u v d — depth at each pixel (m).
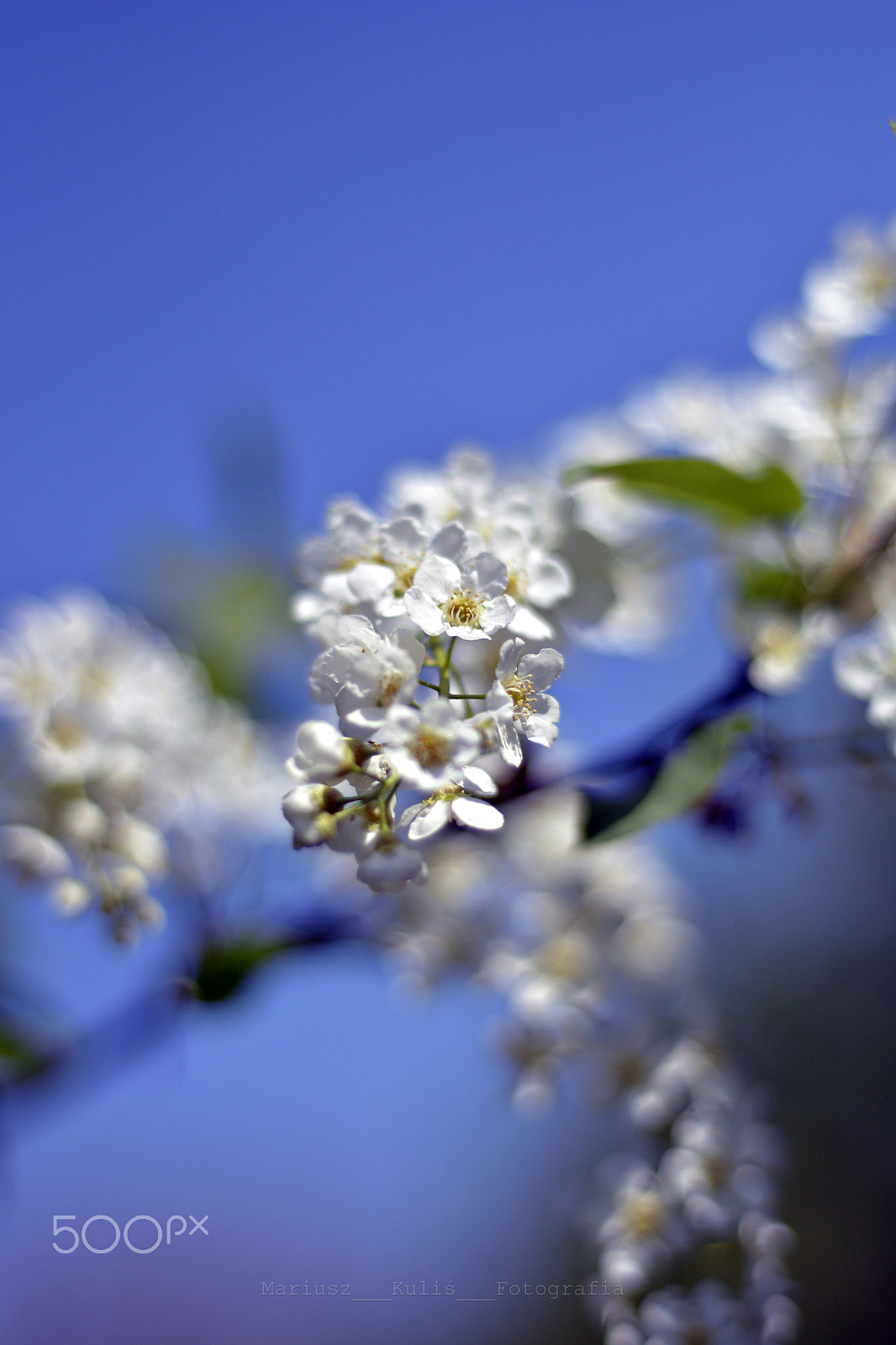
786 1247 0.41
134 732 0.40
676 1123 0.43
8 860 0.38
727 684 0.39
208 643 0.53
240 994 0.42
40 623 0.41
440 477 0.36
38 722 0.39
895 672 0.36
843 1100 1.16
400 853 0.29
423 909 0.46
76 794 0.39
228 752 0.46
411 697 0.29
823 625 0.39
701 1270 0.41
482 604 0.30
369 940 0.45
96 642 0.41
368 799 0.30
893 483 0.40
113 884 0.38
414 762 0.29
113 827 0.39
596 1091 0.44
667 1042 0.46
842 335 0.42
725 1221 0.41
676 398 0.43
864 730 0.38
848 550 0.39
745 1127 0.42
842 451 0.41
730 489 0.39
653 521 0.42
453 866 0.46
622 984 0.48
